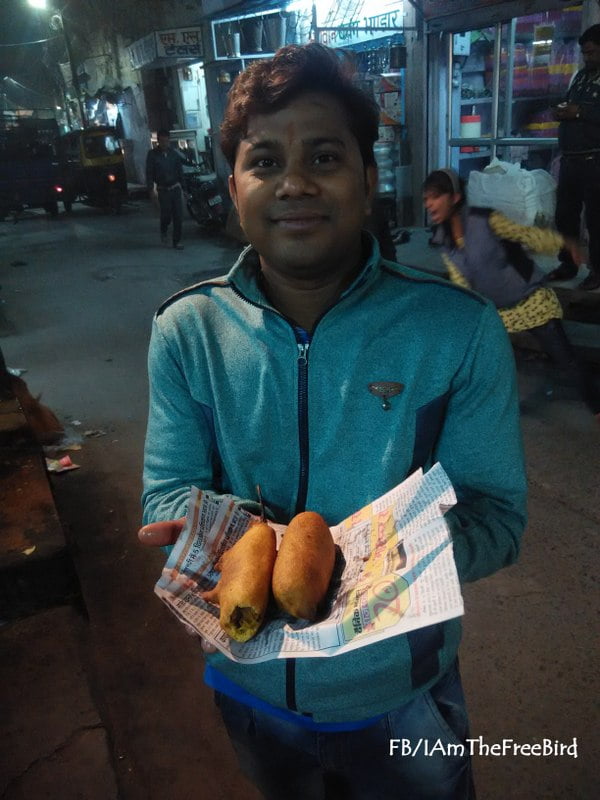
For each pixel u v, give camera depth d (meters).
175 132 18.27
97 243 12.81
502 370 1.06
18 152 16.83
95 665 2.58
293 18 11.09
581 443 3.91
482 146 8.36
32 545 2.81
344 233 1.00
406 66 9.06
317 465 1.10
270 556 0.99
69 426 4.80
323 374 1.07
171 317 1.17
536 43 7.27
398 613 0.82
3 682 2.35
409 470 1.09
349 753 1.17
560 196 5.60
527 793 2.00
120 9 20.78
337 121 0.95
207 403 1.14
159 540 1.05
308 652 0.87
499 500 1.11
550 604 2.73
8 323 7.65
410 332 1.04
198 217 12.79
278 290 1.11
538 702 2.29
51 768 2.01
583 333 5.24
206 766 2.21
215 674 1.24
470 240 3.80
